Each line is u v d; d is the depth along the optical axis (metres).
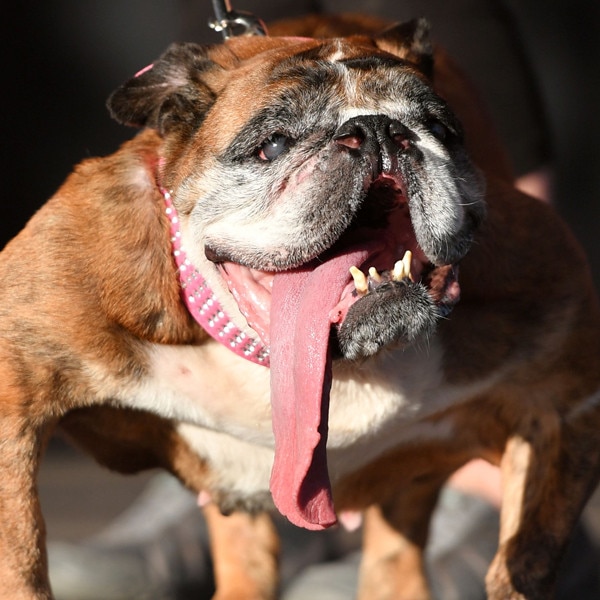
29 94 20.44
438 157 6.74
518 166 11.21
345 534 11.27
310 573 10.13
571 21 21.06
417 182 6.57
